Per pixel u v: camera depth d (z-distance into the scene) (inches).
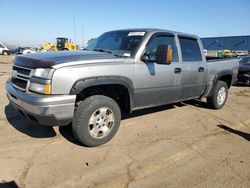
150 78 195.3
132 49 192.4
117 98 191.8
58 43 1441.9
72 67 153.8
